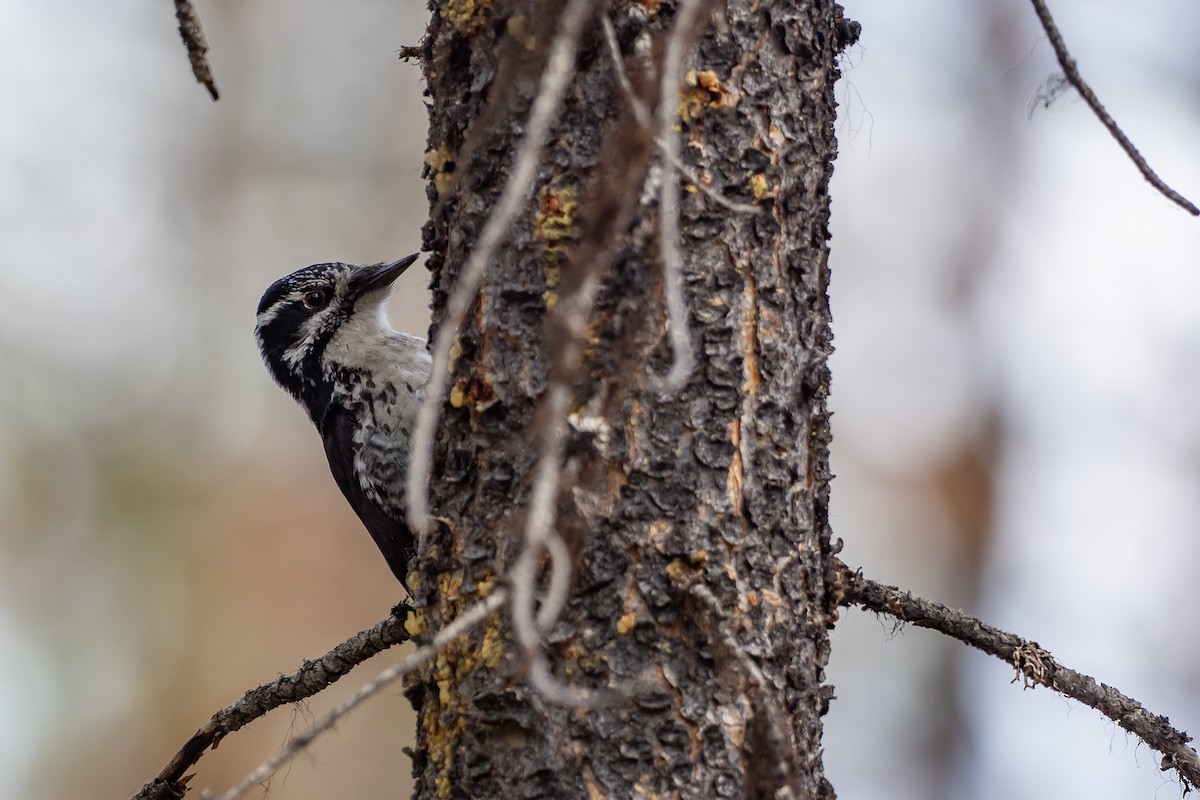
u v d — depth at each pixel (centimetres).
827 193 654
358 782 1775
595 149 597
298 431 2155
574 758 582
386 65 2548
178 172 2519
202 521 2106
